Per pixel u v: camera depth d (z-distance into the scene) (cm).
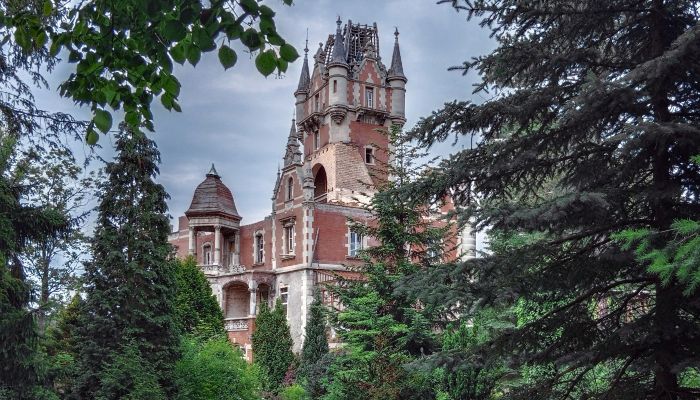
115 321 2259
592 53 963
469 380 1435
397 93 5800
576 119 929
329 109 5584
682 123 830
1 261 1344
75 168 3078
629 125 774
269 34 523
